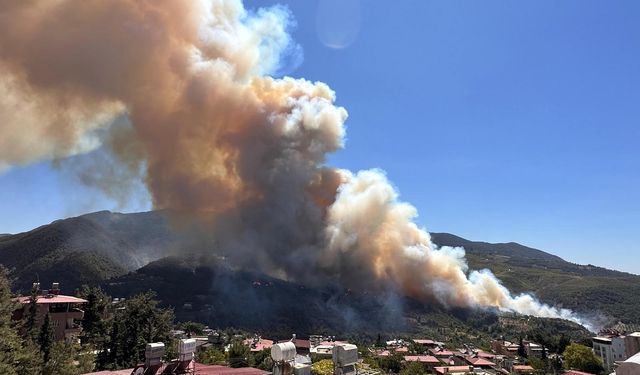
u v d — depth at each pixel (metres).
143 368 16.56
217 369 18.86
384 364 87.00
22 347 36.34
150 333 57.62
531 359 101.62
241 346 77.94
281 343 13.97
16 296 54.81
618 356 100.19
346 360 13.23
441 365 96.38
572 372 76.12
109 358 55.44
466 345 132.25
